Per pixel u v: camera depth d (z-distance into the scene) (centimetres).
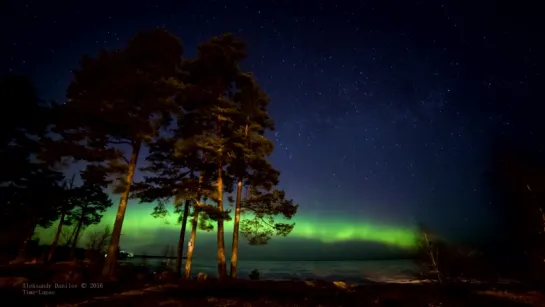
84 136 1582
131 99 1659
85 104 1480
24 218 2211
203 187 1856
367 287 1736
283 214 1973
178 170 1991
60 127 1545
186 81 2052
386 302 1337
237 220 1973
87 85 1614
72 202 2803
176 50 1862
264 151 2027
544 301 1372
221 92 2131
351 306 1236
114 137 1691
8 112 1792
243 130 2048
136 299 1119
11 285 1114
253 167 1995
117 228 1570
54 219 2669
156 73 1775
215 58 2030
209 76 2056
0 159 1767
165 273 1814
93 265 2062
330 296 1410
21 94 1834
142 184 1800
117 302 1050
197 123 2003
